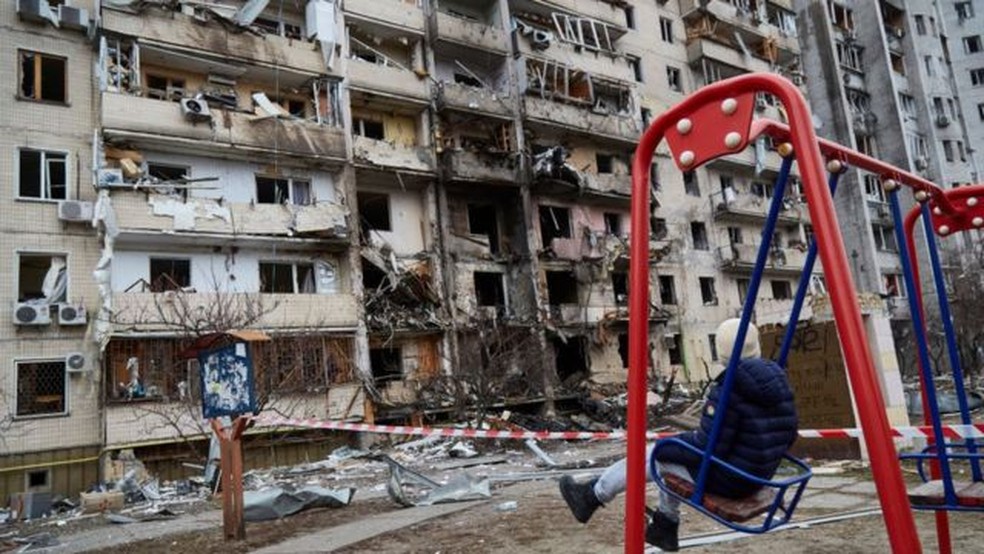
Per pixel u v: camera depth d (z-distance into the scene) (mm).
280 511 8391
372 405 20188
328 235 20703
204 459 17203
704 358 30531
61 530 10234
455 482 9383
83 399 16516
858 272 38188
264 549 6477
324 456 18953
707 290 32312
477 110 25109
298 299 19578
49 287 16875
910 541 1653
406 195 24250
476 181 24500
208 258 19391
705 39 34594
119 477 15789
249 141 19672
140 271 18297
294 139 20484
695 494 2684
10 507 13711
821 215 1860
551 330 24938
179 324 17094
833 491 7141
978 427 4137
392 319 21672
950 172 44594
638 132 30094
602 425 22047
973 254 34750
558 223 28188
